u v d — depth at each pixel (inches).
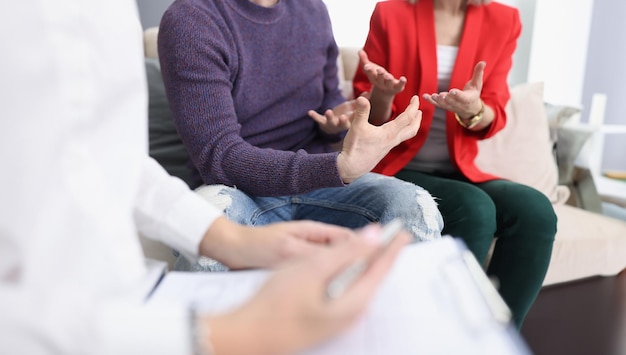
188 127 31.9
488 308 13.1
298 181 29.7
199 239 19.4
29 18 12.0
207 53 32.2
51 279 11.9
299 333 10.5
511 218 41.9
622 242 52.2
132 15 16.9
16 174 11.8
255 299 11.1
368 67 38.4
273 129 39.7
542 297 49.3
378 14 49.1
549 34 95.5
